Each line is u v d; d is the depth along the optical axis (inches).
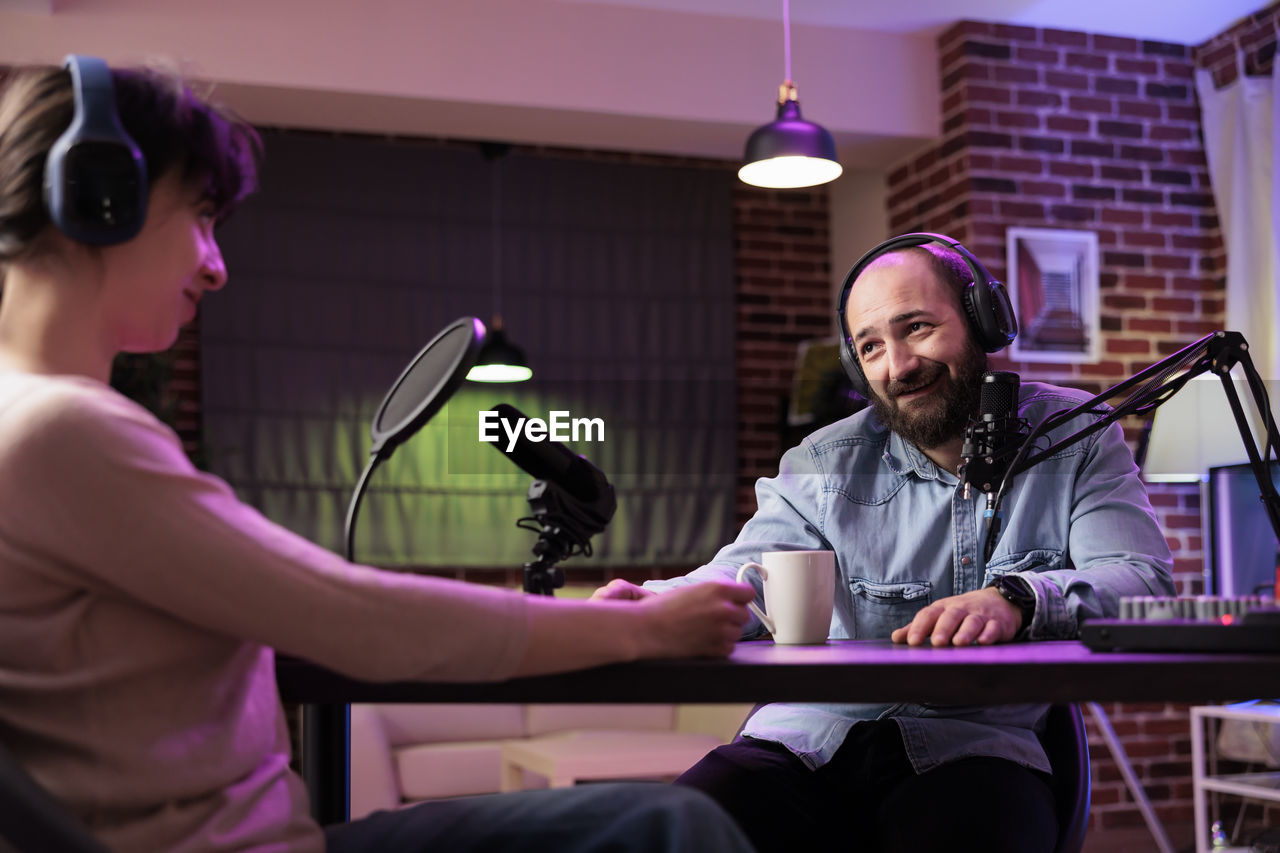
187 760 32.4
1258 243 180.5
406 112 175.5
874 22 185.3
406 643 33.0
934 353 60.3
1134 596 50.3
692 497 212.4
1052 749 57.6
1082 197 186.2
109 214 33.0
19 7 156.1
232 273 194.9
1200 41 193.2
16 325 34.0
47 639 31.1
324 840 36.4
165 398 181.3
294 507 195.2
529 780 161.3
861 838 55.0
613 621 36.1
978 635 45.3
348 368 199.2
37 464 30.6
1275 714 130.3
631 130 184.2
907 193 197.9
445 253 205.6
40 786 28.2
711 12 181.2
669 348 214.7
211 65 162.6
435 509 201.8
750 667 36.0
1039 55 187.2
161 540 30.8
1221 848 142.1
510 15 173.9
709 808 35.3
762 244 224.8
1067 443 50.9
